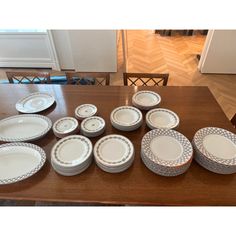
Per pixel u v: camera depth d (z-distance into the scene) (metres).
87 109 1.27
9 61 3.67
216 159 0.89
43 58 3.61
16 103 1.33
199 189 0.84
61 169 0.88
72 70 3.68
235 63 3.29
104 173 0.91
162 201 0.80
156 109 1.21
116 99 1.38
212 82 3.19
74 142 1.01
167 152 0.94
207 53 3.22
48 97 1.39
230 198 0.81
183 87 1.50
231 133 1.03
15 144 1.00
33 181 0.88
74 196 0.82
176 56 3.95
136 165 0.94
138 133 1.10
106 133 1.11
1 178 0.88
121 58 3.82
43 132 1.08
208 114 1.23
